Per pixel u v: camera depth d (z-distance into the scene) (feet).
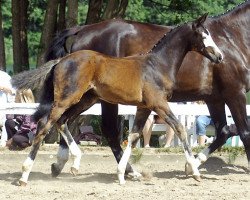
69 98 35.40
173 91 39.09
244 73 39.17
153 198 31.89
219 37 39.29
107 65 35.81
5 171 41.16
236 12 39.93
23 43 65.10
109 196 32.32
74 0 55.98
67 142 37.45
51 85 36.06
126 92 35.94
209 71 38.96
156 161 46.24
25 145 47.01
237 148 48.08
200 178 37.35
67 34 39.58
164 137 52.60
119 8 59.47
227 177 39.24
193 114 49.60
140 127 37.17
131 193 33.19
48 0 60.54
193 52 38.81
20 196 32.37
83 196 32.37
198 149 47.14
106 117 39.47
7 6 129.59
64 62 35.63
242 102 39.14
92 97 37.22
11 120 48.16
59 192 33.40
